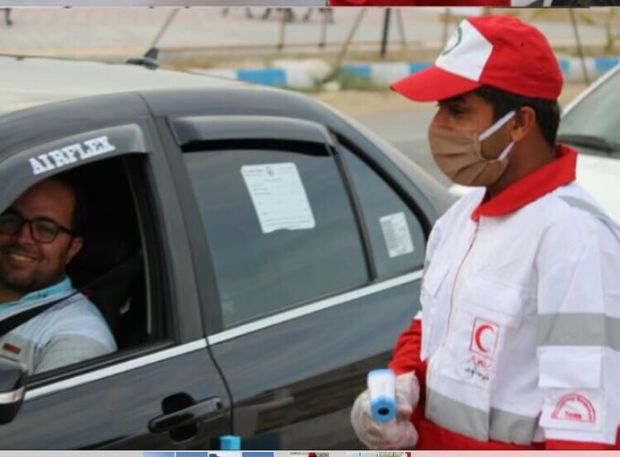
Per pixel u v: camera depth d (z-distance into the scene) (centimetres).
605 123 443
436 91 219
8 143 261
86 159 267
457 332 221
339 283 302
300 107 318
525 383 216
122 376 258
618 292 212
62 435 244
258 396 270
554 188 217
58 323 269
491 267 218
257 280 287
